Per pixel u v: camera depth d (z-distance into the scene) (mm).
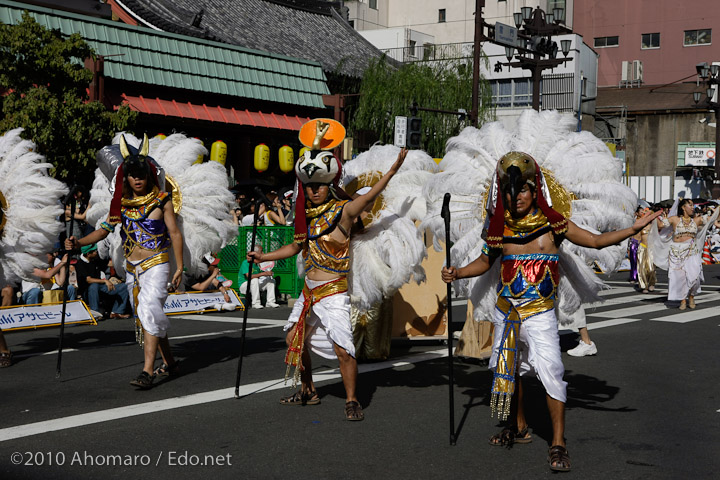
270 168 22312
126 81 18641
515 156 4754
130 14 21672
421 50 45156
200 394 6625
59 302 11094
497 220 4836
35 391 6746
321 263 5836
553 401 4766
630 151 49250
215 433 5445
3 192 7656
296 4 31375
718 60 57812
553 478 4570
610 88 55031
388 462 4844
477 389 6910
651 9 59500
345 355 5816
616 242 4680
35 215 7676
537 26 24891
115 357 8492
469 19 54781
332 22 32812
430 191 6070
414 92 27562
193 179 7746
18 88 15172
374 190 5688
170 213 6934
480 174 5891
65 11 18688
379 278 6258
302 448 5117
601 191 5742
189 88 19781
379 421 5801
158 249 6914
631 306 13812
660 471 4707
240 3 28859
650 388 7039
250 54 21641
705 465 4824
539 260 4840
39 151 14812
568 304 5613
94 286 11695
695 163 46625
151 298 6816
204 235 7641
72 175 15492
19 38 15078
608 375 7625
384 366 7891
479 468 4742
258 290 13266
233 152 21453
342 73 26875
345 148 21328
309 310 5949
